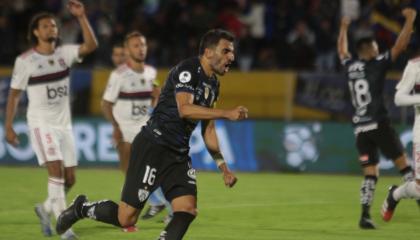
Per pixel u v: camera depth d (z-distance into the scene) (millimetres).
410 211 20344
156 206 18422
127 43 19375
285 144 30984
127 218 13328
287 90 32219
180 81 12359
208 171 30703
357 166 30328
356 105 18609
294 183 27047
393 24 34125
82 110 33219
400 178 29062
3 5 38625
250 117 32750
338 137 30500
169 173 12906
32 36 16812
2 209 20516
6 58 36875
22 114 32531
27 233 16703
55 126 16828
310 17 36781
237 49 36188
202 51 12539
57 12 38781
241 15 37906
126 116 19391
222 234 16750
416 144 16406
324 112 31750
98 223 17906
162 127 12875
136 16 37500
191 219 12672
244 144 31328
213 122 13578
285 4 37344
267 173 30609
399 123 29844
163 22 37188
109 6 37938
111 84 19266
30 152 32094
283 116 32375
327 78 31703
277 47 36406
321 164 30641
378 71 18359
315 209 20797
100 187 25484
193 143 31188
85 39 16781
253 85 32719
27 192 24141
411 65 16156
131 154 13156
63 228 14344
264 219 19000
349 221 18734
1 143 32438
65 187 17328
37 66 16609
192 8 37688
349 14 33812
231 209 20672
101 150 31859
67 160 17078
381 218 19172
